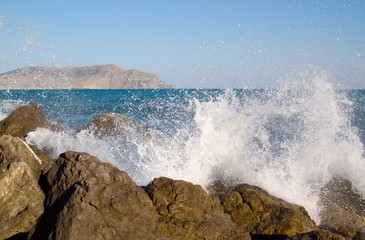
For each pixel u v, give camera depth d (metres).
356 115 14.04
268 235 4.56
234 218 4.80
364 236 5.04
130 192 3.82
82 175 3.73
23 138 7.49
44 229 3.49
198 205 4.18
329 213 5.57
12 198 3.67
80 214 3.27
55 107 20.30
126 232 3.37
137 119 13.49
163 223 3.88
